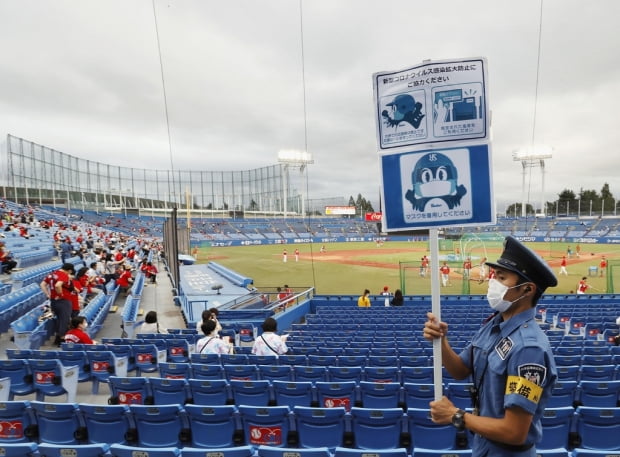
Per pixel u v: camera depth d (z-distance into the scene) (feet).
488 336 7.41
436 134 9.13
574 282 95.66
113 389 21.09
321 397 20.07
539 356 6.41
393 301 62.80
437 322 7.98
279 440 16.52
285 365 25.38
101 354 25.07
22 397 25.25
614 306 58.65
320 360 26.45
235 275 90.43
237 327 44.06
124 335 40.81
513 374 6.47
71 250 81.97
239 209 360.69
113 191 306.55
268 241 234.58
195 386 20.51
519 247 7.09
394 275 111.55
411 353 30.01
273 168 362.12
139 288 67.72
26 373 22.82
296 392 20.24
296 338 37.88
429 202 9.18
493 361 6.89
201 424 16.47
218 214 341.82
